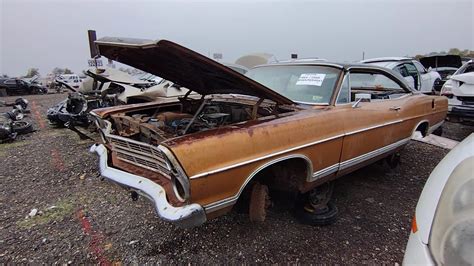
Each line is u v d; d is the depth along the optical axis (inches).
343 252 93.0
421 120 147.6
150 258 91.0
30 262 90.4
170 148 68.6
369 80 143.5
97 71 228.7
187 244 97.3
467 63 275.7
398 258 90.1
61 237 103.0
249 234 102.2
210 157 71.7
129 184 83.1
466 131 249.0
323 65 122.6
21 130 271.7
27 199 133.7
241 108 113.8
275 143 83.4
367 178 150.8
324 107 106.6
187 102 131.0
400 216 114.0
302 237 100.5
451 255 45.9
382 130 120.9
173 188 73.3
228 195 76.4
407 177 152.3
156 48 74.6
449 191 52.1
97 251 94.9
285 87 124.1
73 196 135.3
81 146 225.6
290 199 118.3
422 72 352.8
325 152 97.3
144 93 210.7
